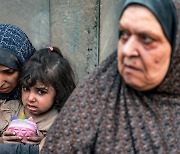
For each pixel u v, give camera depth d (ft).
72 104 5.70
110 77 5.67
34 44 11.22
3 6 11.12
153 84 5.36
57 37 11.18
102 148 5.48
